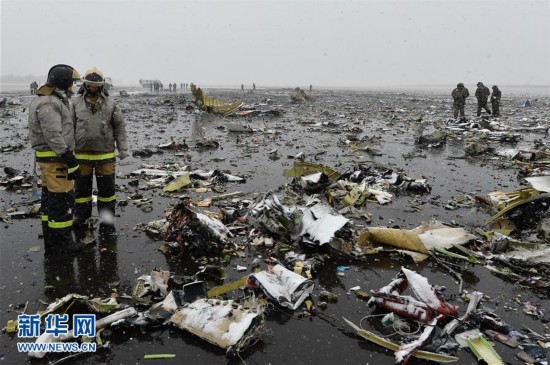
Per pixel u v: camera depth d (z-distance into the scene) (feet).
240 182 29.73
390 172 31.53
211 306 12.90
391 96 183.11
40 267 16.26
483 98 77.97
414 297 14.40
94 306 13.06
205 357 11.41
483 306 14.35
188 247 17.65
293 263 17.08
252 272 16.46
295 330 12.75
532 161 38.91
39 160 16.58
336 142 49.01
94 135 19.07
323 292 14.74
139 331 12.44
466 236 19.16
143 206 23.43
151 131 56.49
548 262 17.39
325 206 20.54
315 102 126.00
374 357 11.64
